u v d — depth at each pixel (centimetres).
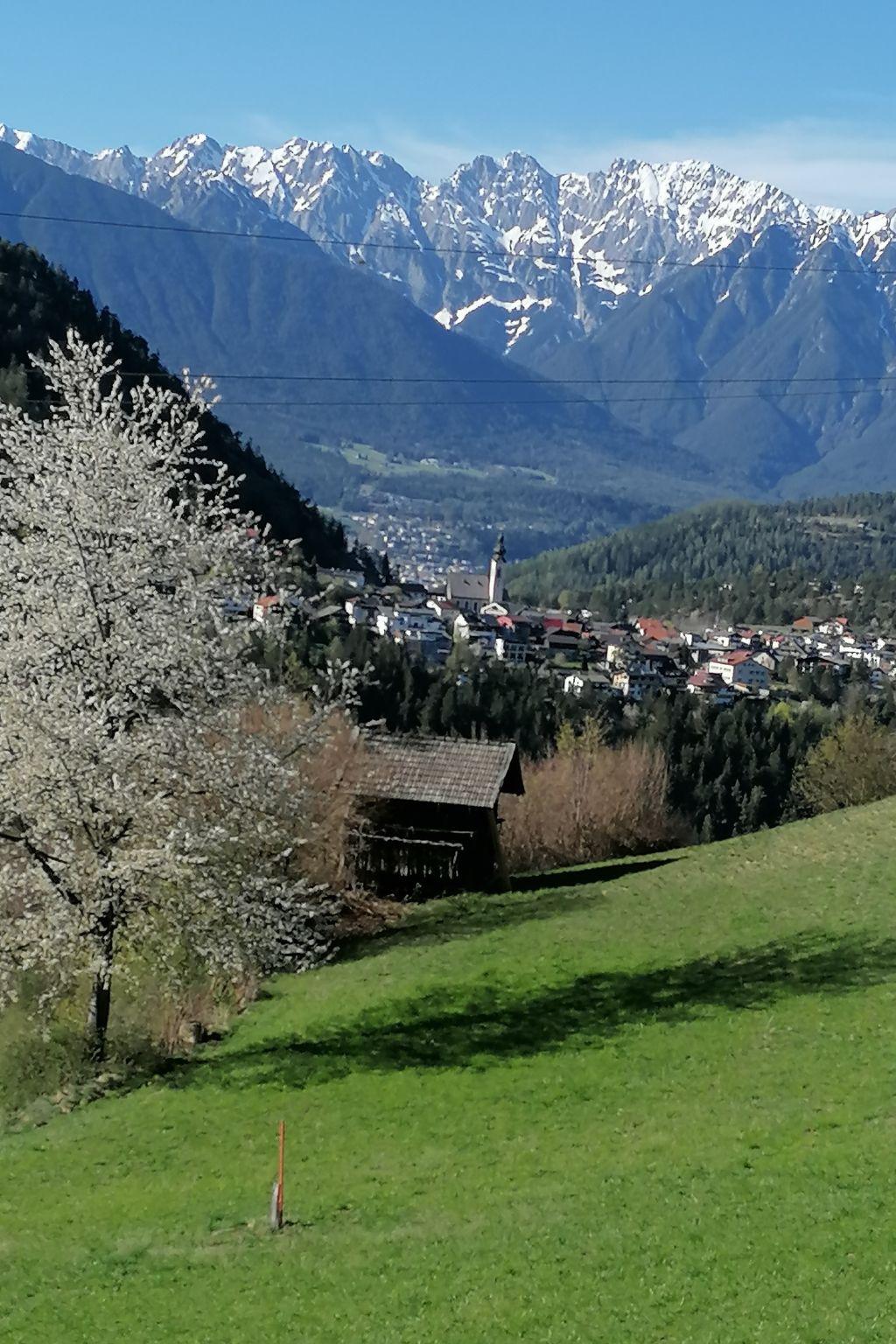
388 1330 1950
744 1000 3534
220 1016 4194
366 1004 4091
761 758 15350
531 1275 2041
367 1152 2838
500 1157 2695
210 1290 2227
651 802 9456
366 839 6272
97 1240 2553
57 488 3512
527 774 9306
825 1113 2562
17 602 3509
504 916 5416
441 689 14462
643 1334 1806
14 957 3412
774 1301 1828
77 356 3700
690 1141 2559
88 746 3288
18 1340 2131
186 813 3481
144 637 3456
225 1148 3002
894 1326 1708
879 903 4453
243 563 3838
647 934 4528
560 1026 3588
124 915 3478
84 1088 3547
